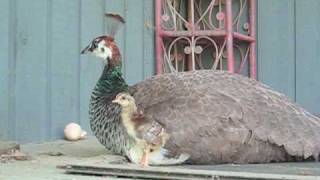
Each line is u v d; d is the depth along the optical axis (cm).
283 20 818
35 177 404
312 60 810
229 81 514
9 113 661
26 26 676
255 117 483
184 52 810
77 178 402
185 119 472
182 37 801
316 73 809
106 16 683
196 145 468
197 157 470
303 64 812
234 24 823
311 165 466
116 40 767
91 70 739
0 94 654
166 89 500
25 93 676
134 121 451
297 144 480
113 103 482
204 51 812
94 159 525
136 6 791
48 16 699
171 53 812
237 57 820
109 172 418
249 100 495
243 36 803
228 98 490
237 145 474
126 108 452
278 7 820
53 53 704
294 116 499
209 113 477
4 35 655
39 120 689
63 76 713
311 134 490
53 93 704
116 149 490
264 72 822
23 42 673
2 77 655
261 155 480
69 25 721
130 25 784
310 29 810
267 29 822
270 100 503
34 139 683
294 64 815
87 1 741
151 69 800
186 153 467
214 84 505
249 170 426
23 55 673
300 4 812
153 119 468
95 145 659
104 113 504
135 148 460
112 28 672
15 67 666
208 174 391
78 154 586
